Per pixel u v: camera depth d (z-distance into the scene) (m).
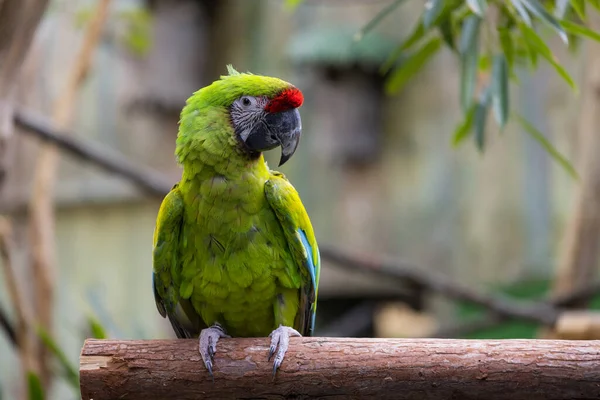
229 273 4.21
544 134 10.88
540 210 10.91
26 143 10.17
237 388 3.66
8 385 10.81
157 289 4.41
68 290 11.77
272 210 4.23
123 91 11.45
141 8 9.26
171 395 3.69
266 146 4.18
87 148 6.95
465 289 7.81
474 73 4.29
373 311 12.00
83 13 8.34
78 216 12.02
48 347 5.73
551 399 3.42
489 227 11.20
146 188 7.23
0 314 5.95
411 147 11.55
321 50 10.80
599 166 7.60
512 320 7.84
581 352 3.39
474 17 4.33
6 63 5.03
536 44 4.11
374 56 10.83
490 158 11.22
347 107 11.12
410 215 11.55
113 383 3.65
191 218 4.19
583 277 7.68
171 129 11.76
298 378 3.60
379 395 3.55
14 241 8.93
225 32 11.98
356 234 11.66
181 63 11.28
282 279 4.27
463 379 3.45
